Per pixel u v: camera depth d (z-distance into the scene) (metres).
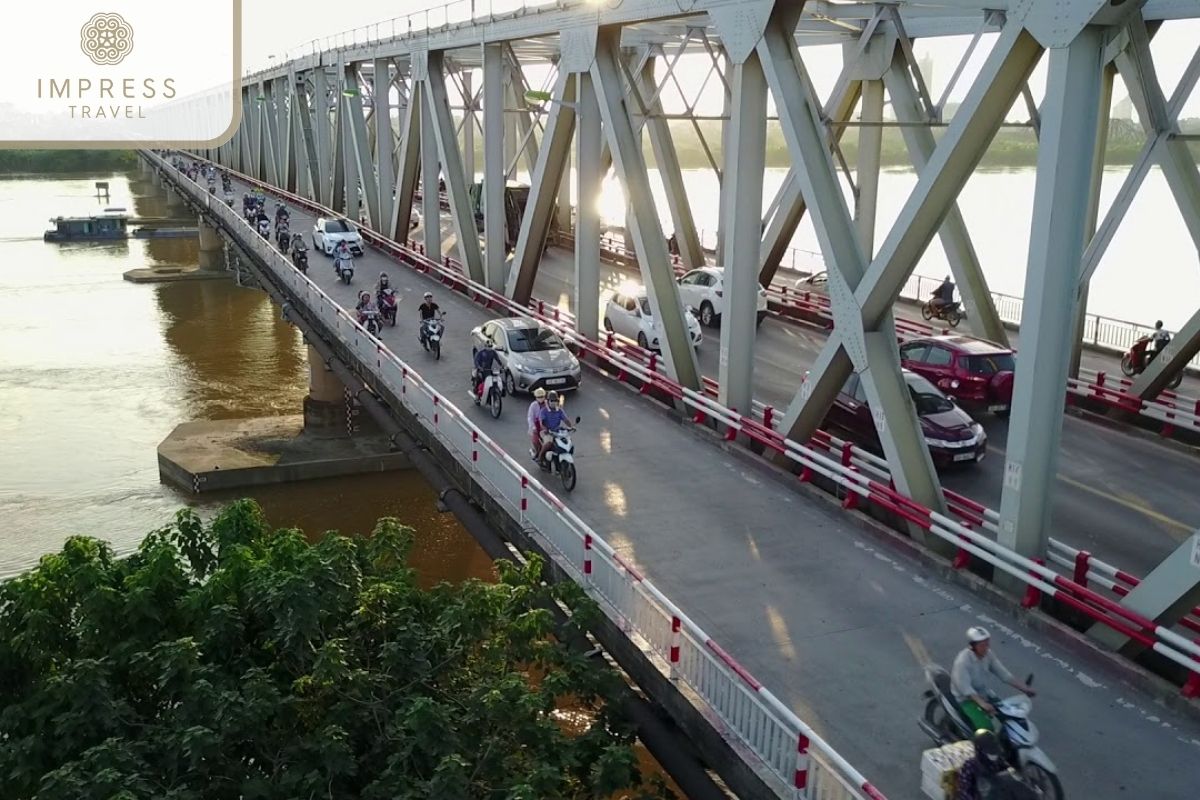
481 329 21.53
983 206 75.88
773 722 8.18
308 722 9.20
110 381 41.59
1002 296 28.89
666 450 16.45
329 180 49.59
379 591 10.28
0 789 8.57
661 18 17.44
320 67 48.41
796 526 13.45
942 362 19.86
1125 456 17.56
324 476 30.02
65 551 10.48
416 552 24.86
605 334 25.83
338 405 32.59
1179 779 8.40
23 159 145.75
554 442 14.73
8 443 33.88
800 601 11.36
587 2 19.52
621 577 10.52
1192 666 9.20
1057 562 11.70
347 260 31.20
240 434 32.62
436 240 32.88
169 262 73.19
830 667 9.97
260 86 68.19
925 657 10.20
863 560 12.45
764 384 21.83
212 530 11.64
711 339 25.92
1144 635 9.96
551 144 23.34
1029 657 10.30
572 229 43.84
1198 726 9.16
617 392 19.94
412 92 33.69
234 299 58.84
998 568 11.50
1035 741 7.89
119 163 151.75
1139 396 19.05
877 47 23.67
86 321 52.81
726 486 14.88
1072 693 9.68
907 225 12.36
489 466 14.28
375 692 9.63
